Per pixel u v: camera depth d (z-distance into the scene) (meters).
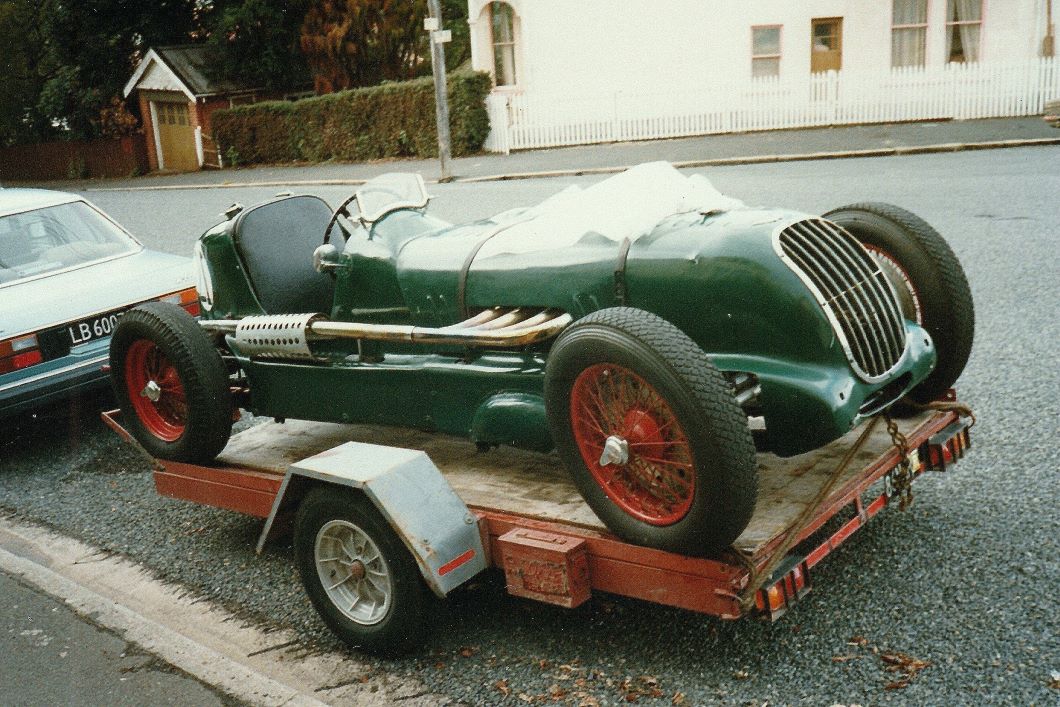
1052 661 3.25
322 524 3.81
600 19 20.56
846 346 3.38
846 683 3.27
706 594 3.19
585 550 3.44
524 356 3.95
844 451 3.93
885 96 18.70
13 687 3.95
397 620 3.66
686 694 3.32
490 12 21.75
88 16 32.03
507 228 4.24
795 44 20.05
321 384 4.65
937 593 3.73
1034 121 17.06
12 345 6.14
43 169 35.62
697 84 20.53
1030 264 8.05
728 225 3.58
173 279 6.90
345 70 26.81
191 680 3.85
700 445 2.98
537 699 3.42
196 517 5.51
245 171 25.78
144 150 31.84
